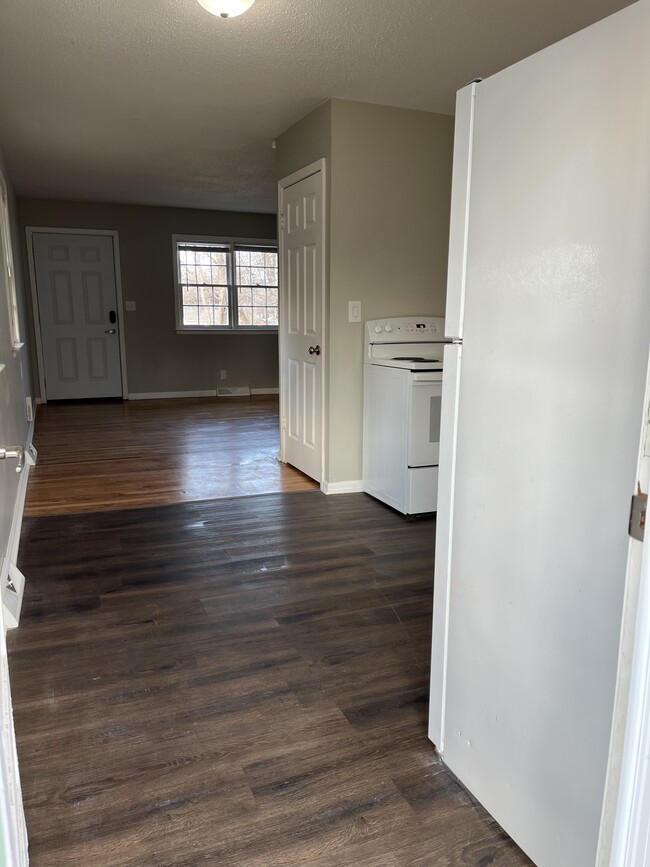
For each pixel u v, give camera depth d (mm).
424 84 3334
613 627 1054
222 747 1667
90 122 4086
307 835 1389
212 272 8039
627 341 996
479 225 1328
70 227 7266
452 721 1558
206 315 8109
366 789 1525
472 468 1402
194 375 8164
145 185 6273
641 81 941
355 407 3928
